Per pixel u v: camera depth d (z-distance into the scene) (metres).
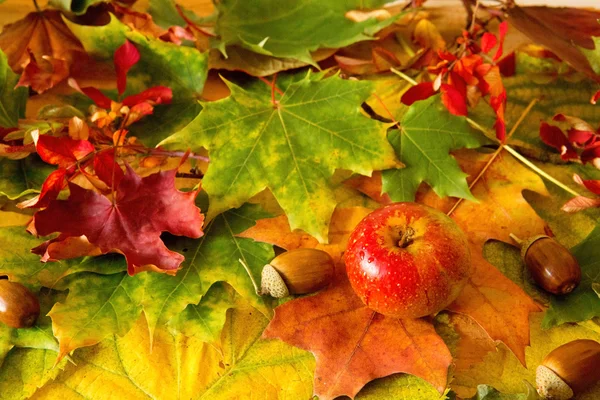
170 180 0.50
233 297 0.50
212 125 0.52
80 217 0.50
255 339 0.49
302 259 0.49
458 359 0.48
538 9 0.63
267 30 0.63
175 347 0.49
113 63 0.59
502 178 0.55
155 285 0.50
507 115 0.59
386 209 0.49
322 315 0.49
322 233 0.51
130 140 0.54
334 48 0.63
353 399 0.47
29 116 0.58
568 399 0.46
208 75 0.61
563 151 0.56
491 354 0.48
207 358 0.48
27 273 0.50
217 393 0.47
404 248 0.47
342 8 0.64
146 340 0.49
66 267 0.51
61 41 0.62
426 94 0.57
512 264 0.52
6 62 0.56
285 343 0.49
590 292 0.50
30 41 0.62
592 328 0.49
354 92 0.54
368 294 0.47
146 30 0.63
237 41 0.61
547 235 0.52
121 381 0.48
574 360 0.46
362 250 0.47
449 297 0.47
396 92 0.60
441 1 0.68
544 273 0.50
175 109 0.57
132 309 0.49
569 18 0.62
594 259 0.51
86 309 0.49
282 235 0.52
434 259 0.46
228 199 0.52
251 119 0.53
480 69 0.57
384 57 0.61
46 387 0.47
